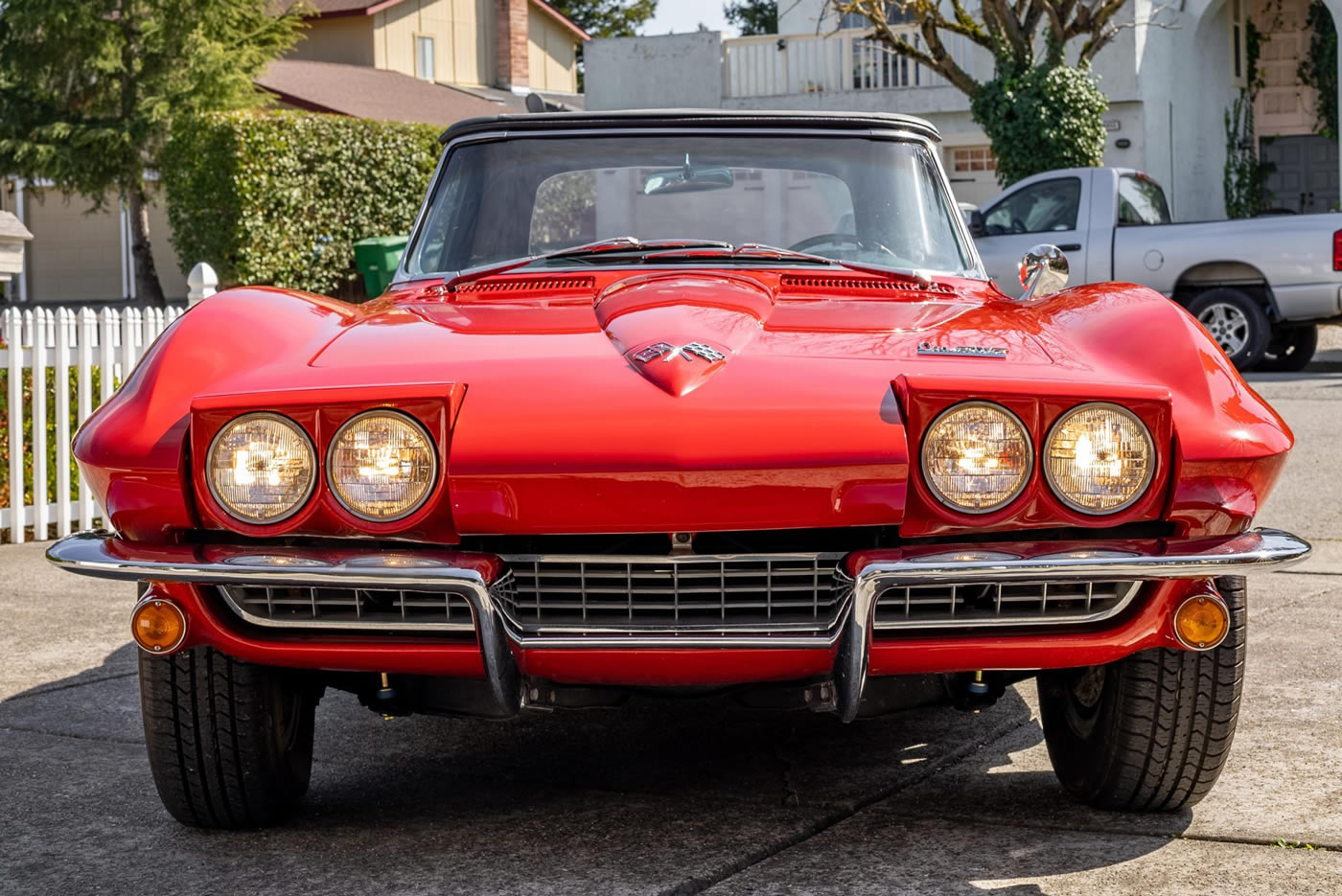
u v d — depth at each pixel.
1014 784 3.41
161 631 2.84
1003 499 2.67
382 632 2.82
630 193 4.07
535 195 4.08
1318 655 4.50
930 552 2.66
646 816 3.21
